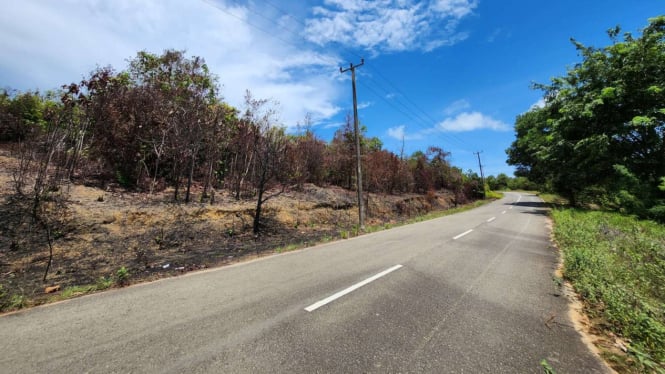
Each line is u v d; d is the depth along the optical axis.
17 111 11.54
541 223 15.24
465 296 4.61
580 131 20.70
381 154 23.88
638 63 17.47
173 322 3.52
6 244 6.15
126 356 2.77
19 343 2.99
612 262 6.18
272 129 11.34
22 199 7.46
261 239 9.85
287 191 14.84
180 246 8.07
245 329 3.36
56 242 6.65
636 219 14.90
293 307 4.03
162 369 2.57
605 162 18.98
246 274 5.68
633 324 3.50
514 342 3.22
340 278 5.43
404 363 2.76
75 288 4.72
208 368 2.60
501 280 5.50
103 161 10.82
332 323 3.56
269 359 2.77
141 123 11.16
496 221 15.94
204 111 11.68
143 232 8.11
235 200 12.49
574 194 26.28
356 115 14.17
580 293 4.79
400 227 13.73
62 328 3.34
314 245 9.12
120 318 3.62
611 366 2.84
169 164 12.49
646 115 16.97
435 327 3.53
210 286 4.91
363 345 3.07
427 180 32.25
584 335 3.44
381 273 5.78
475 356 2.92
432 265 6.48
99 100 10.21
